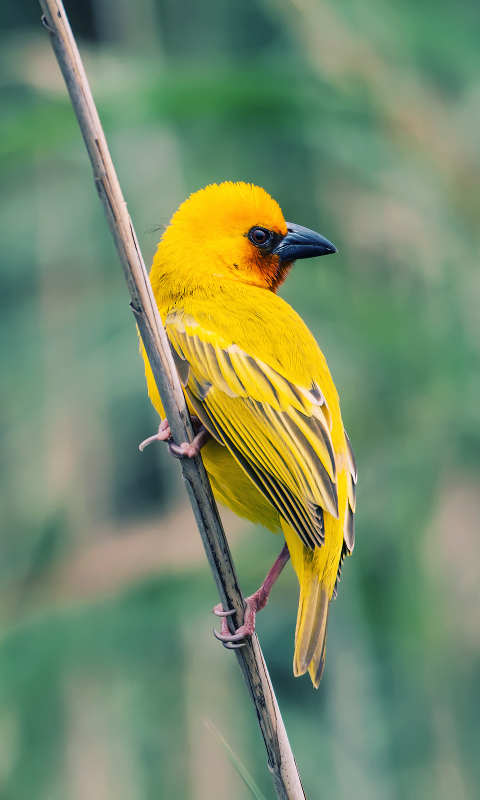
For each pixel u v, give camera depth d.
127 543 10.84
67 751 11.11
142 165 11.84
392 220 11.70
